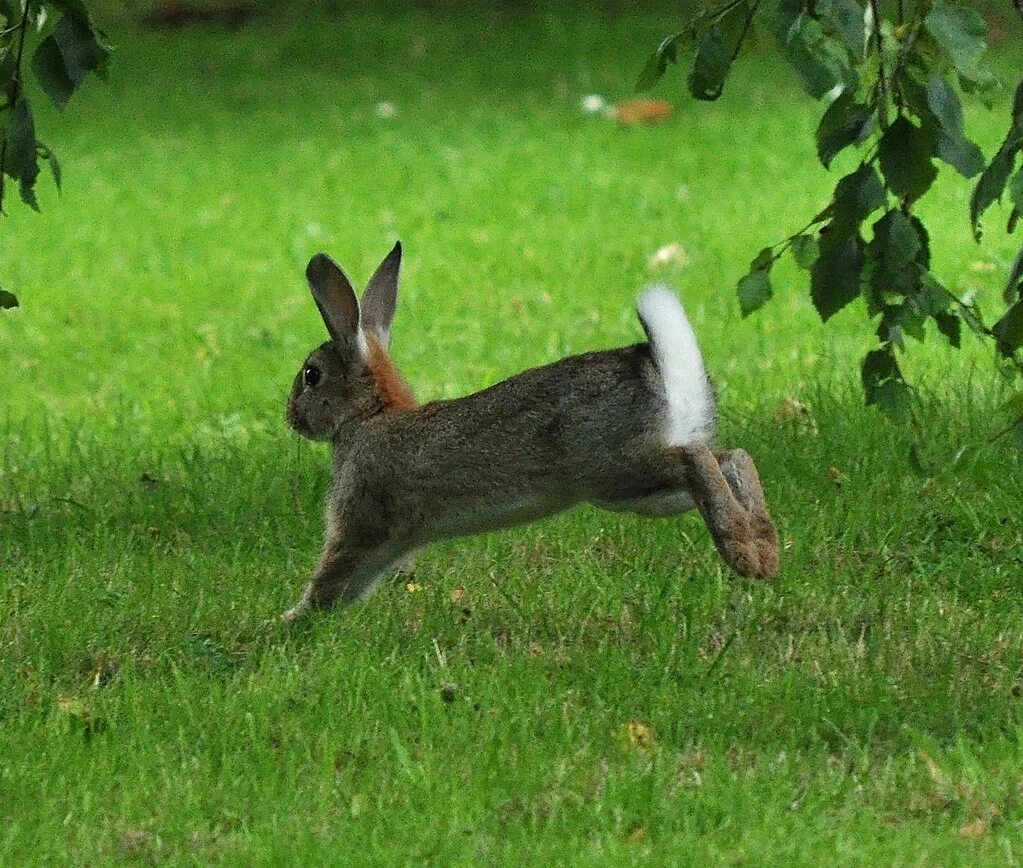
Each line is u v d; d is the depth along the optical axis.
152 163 28.59
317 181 26.50
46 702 9.58
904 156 8.79
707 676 9.48
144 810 8.12
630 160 26.08
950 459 12.17
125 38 38.59
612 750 8.66
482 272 20.16
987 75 9.37
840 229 9.13
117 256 22.77
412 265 20.80
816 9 8.83
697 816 7.84
